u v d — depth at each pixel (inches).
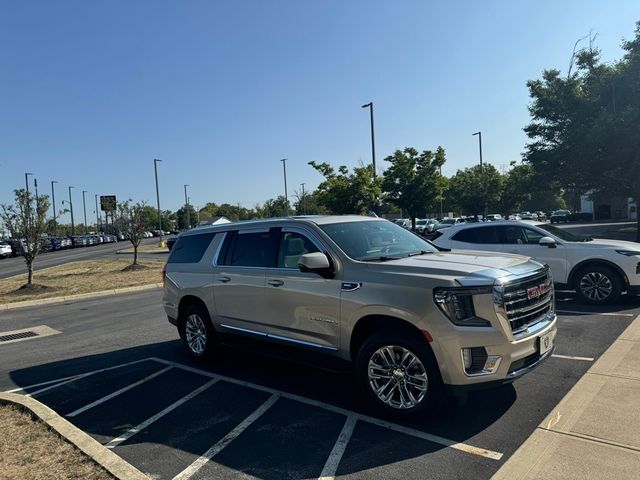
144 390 227.9
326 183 871.7
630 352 234.8
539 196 3309.5
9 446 166.7
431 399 166.9
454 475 138.0
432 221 1925.4
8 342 360.5
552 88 914.1
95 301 556.7
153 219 4202.8
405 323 174.1
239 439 169.9
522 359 166.9
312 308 200.4
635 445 146.1
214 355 264.2
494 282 161.5
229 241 252.1
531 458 142.9
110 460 153.3
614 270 344.5
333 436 167.6
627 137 755.4
